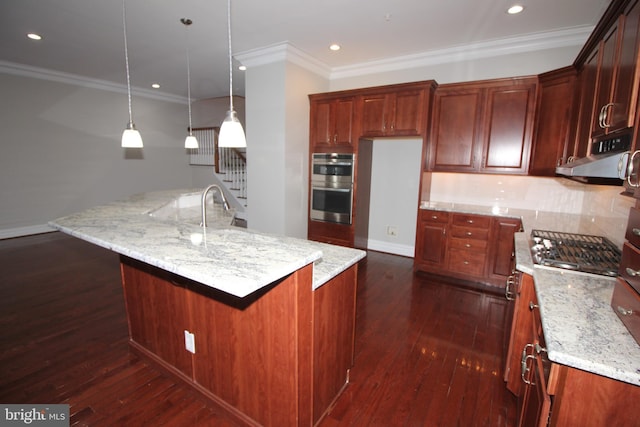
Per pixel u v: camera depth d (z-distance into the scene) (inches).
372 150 187.3
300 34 138.9
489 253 138.2
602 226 95.3
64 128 225.3
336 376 73.6
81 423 68.6
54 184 223.8
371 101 155.6
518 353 72.2
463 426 68.1
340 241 172.2
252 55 163.6
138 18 126.9
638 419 35.1
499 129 135.1
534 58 138.9
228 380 68.2
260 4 112.8
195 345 73.2
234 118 89.5
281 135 162.9
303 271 54.8
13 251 182.4
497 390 78.6
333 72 189.3
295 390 57.7
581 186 133.2
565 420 38.3
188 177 314.0
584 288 55.9
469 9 113.6
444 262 149.1
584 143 88.5
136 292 86.5
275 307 57.0
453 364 88.6
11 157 204.1
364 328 107.1
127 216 84.8
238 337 64.1
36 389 78.2
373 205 192.9
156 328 82.9
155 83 239.8
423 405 73.9
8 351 92.8
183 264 48.1
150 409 72.6
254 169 176.4
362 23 127.1
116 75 217.9
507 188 150.6
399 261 175.0
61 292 131.1
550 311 47.3
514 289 77.6
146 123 275.1
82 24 133.9
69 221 77.9
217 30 137.0
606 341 39.5
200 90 264.8
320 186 175.3
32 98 209.2
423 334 103.6
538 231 96.8
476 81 136.3
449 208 148.5
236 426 68.1
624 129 55.4
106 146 249.1
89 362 88.2
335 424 68.6
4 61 189.3
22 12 123.1
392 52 160.1
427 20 123.1
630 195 44.5
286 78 158.2
